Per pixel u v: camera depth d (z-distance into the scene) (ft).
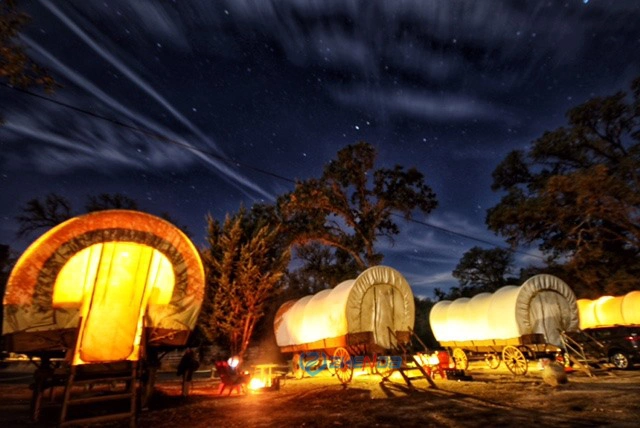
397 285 45.06
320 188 96.02
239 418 26.45
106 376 26.66
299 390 38.99
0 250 84.84
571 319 48.26
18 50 24.17
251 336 59.31
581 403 27.14
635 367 48.19
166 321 30.32
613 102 90.12
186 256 31.22
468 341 54.39
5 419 27.63
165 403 33.32
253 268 55.57
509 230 99.76
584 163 99.09
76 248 27.73
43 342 26.50
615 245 95.91
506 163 109.09
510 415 24.25
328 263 102.63
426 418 24.35
